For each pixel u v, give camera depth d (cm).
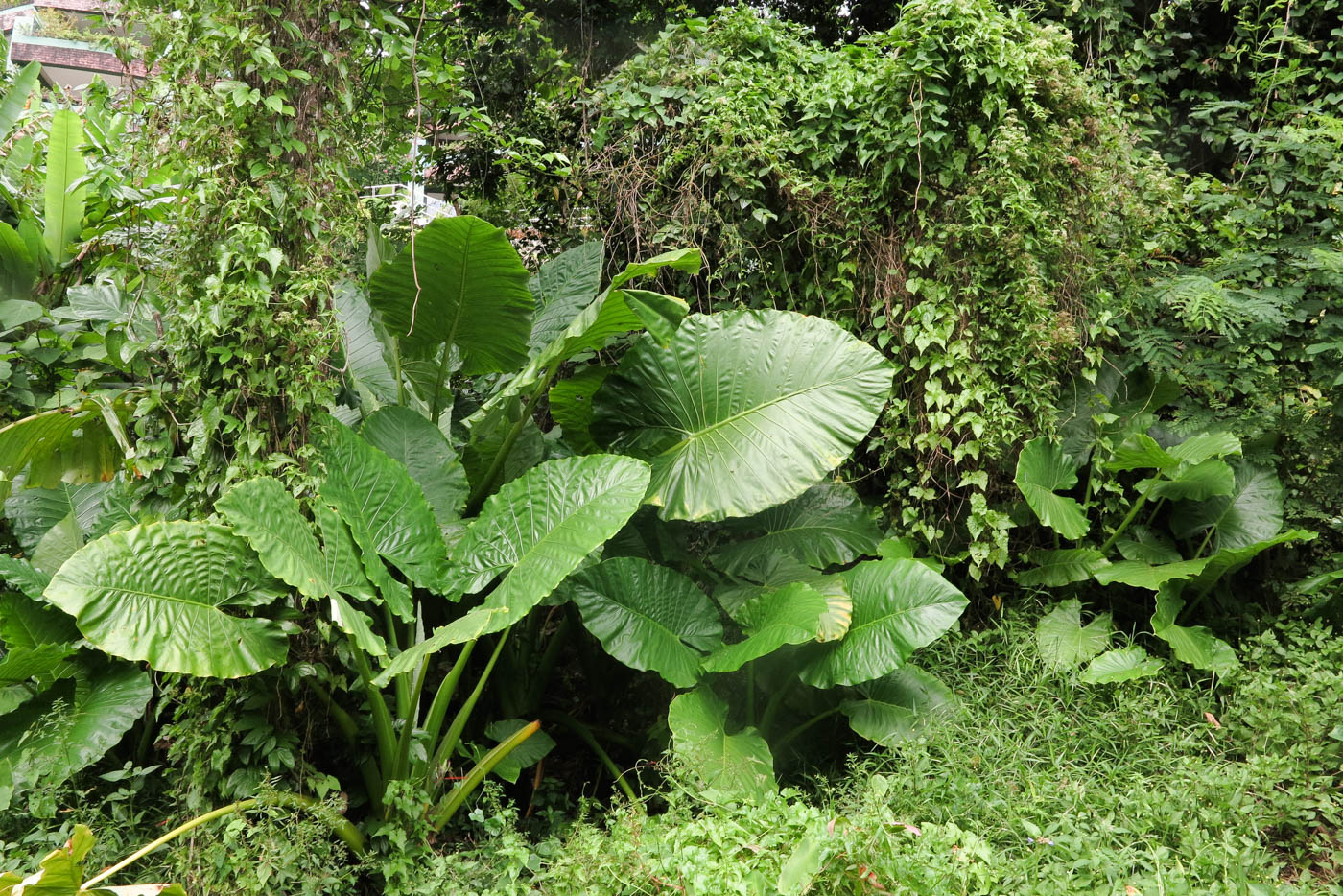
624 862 260
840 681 352
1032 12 537
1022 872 254
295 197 327
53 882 220
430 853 315
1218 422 470
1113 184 459
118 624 272
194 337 317
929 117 420
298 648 324
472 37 609
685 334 396
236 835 276
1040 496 423
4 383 421
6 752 327
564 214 493
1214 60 541
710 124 439
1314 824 303
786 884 229
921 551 458
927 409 432
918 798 306
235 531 279
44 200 490
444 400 426
